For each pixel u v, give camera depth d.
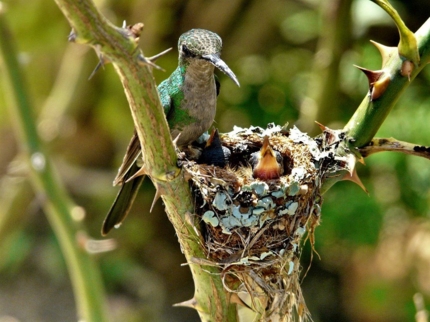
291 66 12.56
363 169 11.02
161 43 12.54
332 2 7.75
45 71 13.23
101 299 6.66
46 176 6.66
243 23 12.55
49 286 14.66
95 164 14.62
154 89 3.51
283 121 11.80
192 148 6.61
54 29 12.64
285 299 4.57
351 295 12.30
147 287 14.02
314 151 5.04
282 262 4.60
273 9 12.32
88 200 14.31
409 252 11.13
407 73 4.03
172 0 11.90
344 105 10.56
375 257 11.74
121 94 12.93
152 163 3.88
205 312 4.38
